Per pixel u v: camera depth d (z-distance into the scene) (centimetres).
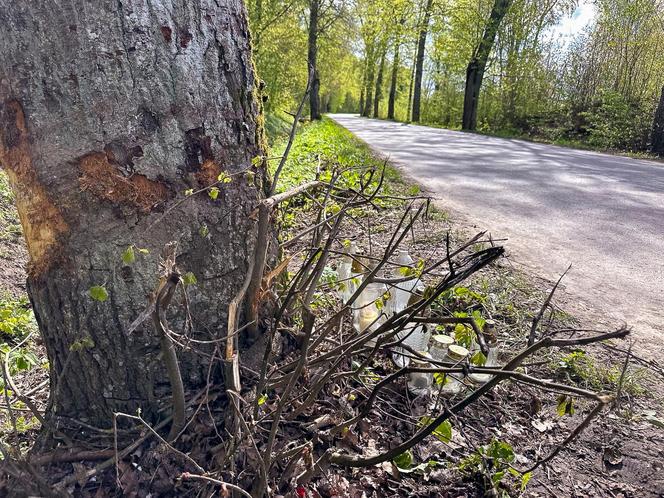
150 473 165
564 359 260
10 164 164
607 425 223
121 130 158
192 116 168
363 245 426
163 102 162
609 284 381
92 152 158
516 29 2103
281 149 1050
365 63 3838
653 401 242
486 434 212
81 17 150
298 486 162
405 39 2716
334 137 1297
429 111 3200
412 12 2512
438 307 283
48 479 167
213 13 171
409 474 185
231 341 155
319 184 212
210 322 185
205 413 179
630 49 1695
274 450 175
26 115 157
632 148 1428
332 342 214
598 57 1784
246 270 190
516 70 2070
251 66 193
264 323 204
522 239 488
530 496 182
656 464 200
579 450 208
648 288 375
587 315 329
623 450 208
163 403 180
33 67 153
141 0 154
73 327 172
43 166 159
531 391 241
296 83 1891
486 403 231
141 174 163
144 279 168
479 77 2248
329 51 2528
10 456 164
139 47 156
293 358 208
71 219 162
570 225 544
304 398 195
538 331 297
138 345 173
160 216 168
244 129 187
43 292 171
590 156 1209
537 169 942
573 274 400
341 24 2411
